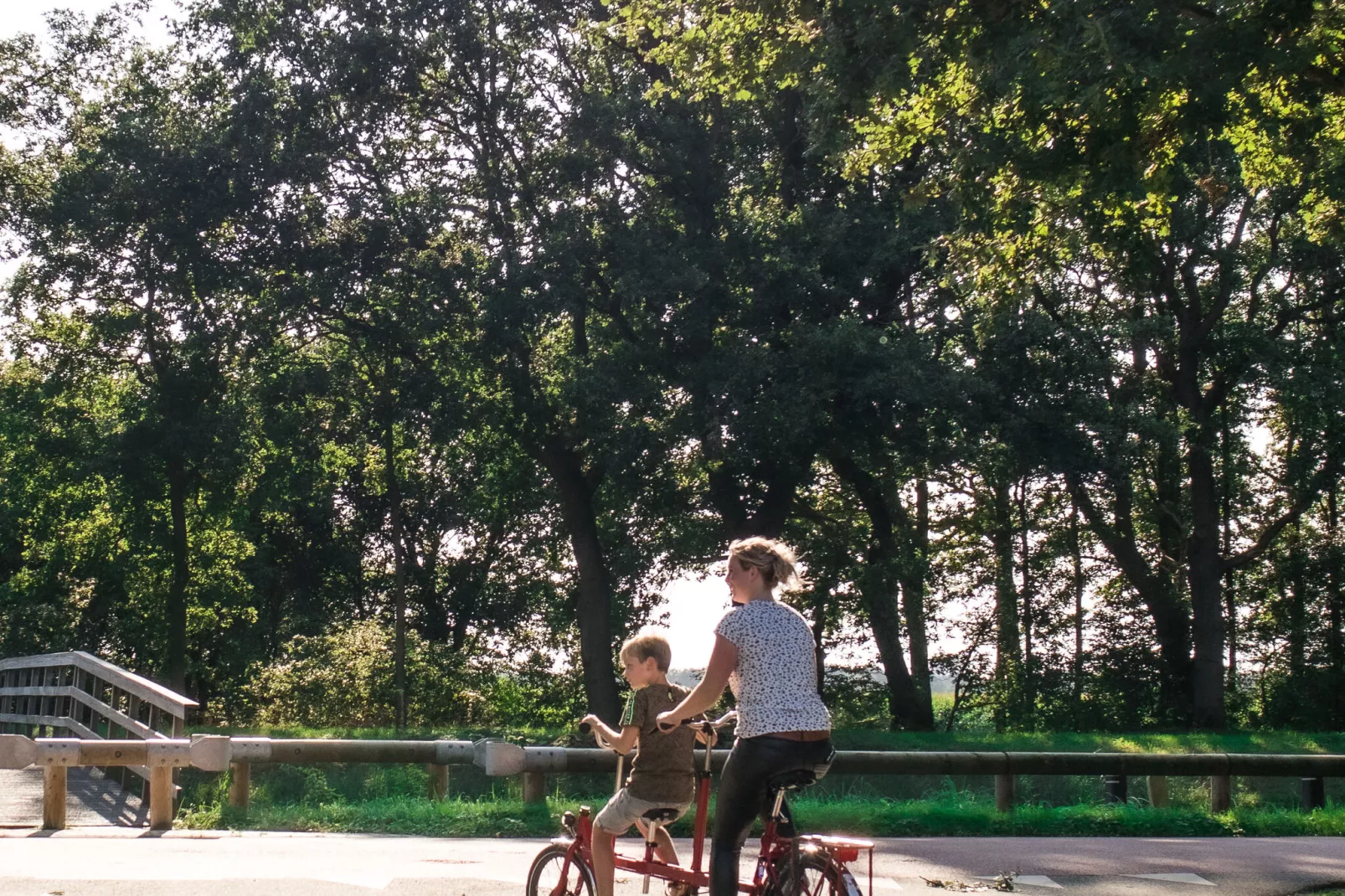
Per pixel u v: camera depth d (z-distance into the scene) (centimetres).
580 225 2934
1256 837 1233
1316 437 3853
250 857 959
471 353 3025
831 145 1144
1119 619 4466
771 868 579
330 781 1772
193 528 4009
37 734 1952
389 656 3269
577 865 654
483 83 3102
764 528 3159
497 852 1020
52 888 797
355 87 2984
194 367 3272
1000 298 1382
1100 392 2948
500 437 3562
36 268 3359
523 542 4781
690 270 2728
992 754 1357
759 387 2739
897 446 2933
